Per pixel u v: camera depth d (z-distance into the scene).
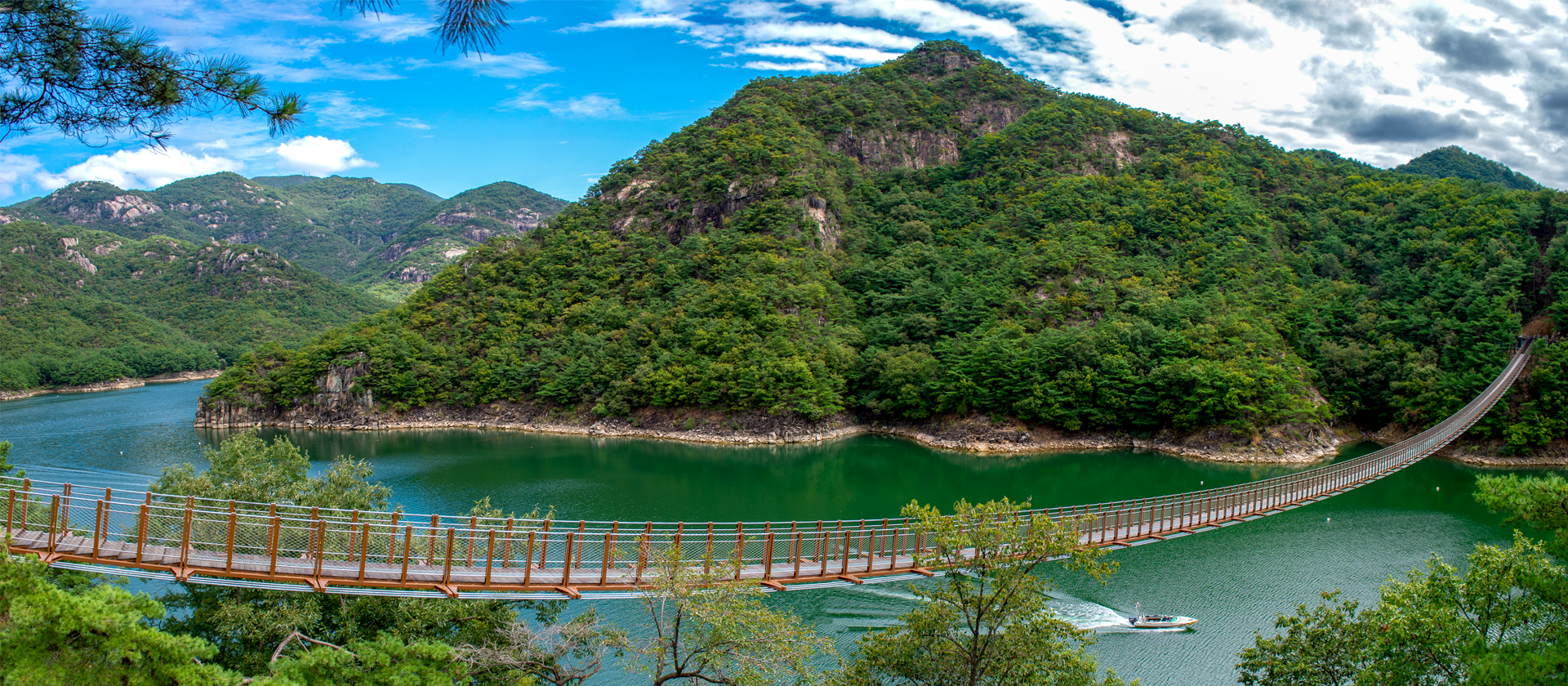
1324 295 127.06
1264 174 163.75
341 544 30.75
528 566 28.89
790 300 132.50
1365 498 76.31
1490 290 115.50
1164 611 48.09
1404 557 58.00
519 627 30.09
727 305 133.62
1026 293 131.00
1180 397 104.69
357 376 135.75
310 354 138.25
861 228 162.12
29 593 16.89
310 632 29.09
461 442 114.50
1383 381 112.25
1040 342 114.25
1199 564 56.41
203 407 132.75
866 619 46.97
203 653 19.02
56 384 189.50
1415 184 156.12
